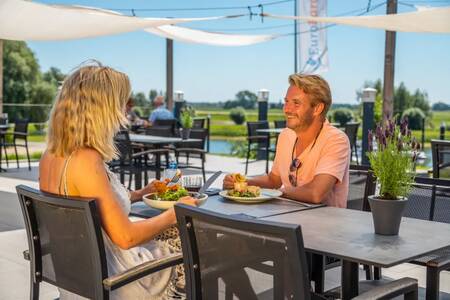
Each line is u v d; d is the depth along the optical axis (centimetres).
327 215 212
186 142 688
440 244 171
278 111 1487
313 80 250
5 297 305
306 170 256
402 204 179
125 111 186
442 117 1448
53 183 179
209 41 975
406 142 181
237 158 1103
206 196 225
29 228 186
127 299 186
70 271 178
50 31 637
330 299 210
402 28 706
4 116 911
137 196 241
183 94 1183
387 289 155
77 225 170
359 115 1270
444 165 413
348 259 157
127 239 175
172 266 182
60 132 175
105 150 179
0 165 870
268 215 211
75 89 176
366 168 273
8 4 538
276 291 137
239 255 143
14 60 1992
